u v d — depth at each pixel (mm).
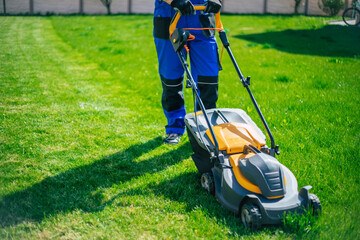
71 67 9086
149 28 15766
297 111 5543
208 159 3488
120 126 5211
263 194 2840
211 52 4121
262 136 3451
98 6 23000
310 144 4383
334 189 3443
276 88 6875
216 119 3740
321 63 8953
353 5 15125
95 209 3191
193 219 3035
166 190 3508
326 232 2758
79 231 2893
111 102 6340
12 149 4348
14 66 8844
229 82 7480
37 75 8023
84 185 3619
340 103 5785
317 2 20578
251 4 22828
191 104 6059
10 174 3773
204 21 3986
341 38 12758
